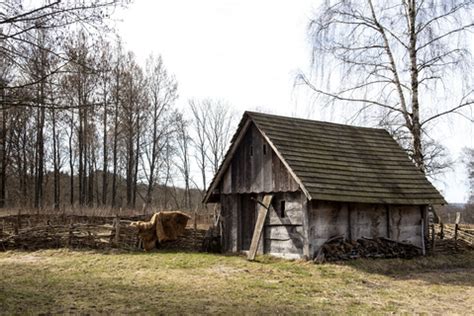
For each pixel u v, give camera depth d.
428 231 19.41
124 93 42.22
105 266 15.97
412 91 21.84
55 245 20.47
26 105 9.71
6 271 14.73
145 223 20.86
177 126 61.12
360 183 17.53
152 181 51.69
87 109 11.30
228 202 20.06
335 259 16.20
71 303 10.31
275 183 17.69
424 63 21.42
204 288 12.20
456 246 19.66
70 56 10.00
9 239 20.20
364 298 11.50
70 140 47.75
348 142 19.94
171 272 14.76
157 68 57.97
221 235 20.20
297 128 19.03
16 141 41.91
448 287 13.23
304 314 9.78
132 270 15.19
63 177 58.34
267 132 17.75
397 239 18.28
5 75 10.51
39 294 11.14
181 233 21.31
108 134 47.69
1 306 9.72
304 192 15.88
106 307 10.04
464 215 60.03
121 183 55.62
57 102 10.32
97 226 20.91
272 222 17.97
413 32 21.72
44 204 40.88
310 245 16.22
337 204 17.06
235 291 11.86
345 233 17.11
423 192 18.94
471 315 10.04
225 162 19.66
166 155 54.72
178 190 65.69
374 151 20.17
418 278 14.57
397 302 11.15
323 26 22.14
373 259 16.81
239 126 18.98
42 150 42.47
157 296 11.17
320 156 17.89
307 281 13.36
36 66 9.77
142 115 48.69
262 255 17.94
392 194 17.94
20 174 45.56
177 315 9.50
